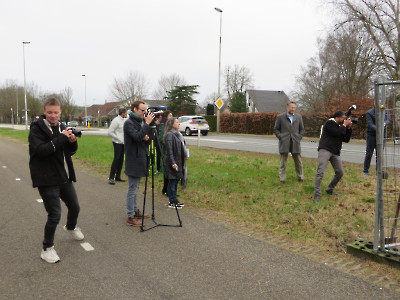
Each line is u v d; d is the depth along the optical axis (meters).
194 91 53.44
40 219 5.17
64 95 56.84
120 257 3.78
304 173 8.43
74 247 4.07
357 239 4.09
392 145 3.71
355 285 3.16
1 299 2.91
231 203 5.93
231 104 52.03
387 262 3.54
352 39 24.41
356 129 22.45
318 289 3.09
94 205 5.98
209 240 4.30
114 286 3.14
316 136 25.64
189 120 27.64
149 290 3.08
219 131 34.19
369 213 5.19
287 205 5.69
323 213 5.21
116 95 48.66
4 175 8.96
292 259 3.73
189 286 3.15
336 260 3.70
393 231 3.97
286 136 7.20
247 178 7.89
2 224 4.93
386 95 3.58
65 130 3.48
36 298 2.93
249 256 3.81
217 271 3.45
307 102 32.75
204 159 11.26
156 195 6.67
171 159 5.57
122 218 5.23
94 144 17.19
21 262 3.65
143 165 4.78
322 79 30.11
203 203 6.00
